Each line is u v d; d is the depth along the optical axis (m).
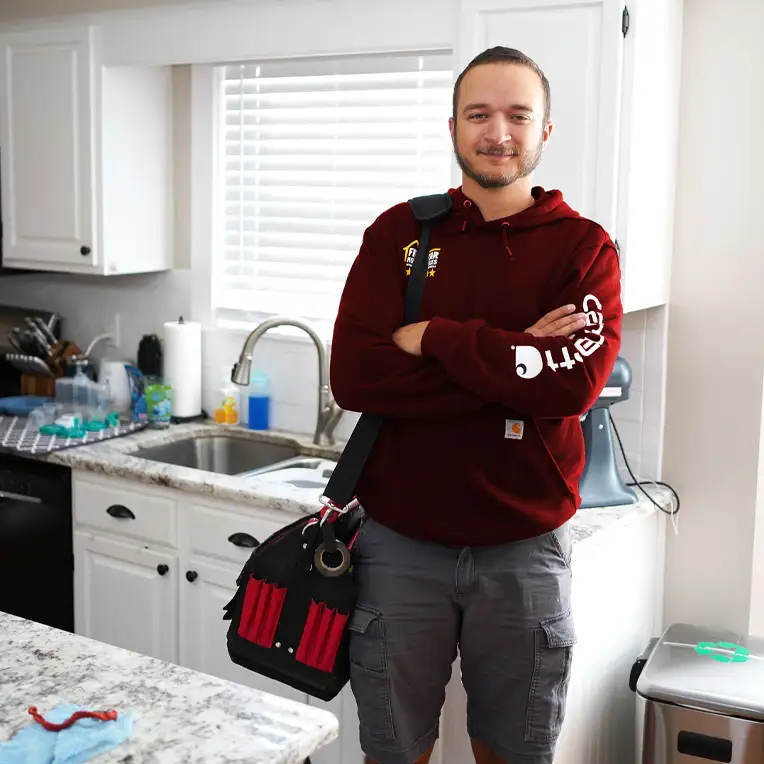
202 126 3.58
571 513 2.02
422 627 2.04
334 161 3.34
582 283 1.92
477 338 1.87
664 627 3.01
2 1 3.74
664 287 2.83
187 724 1.31
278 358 3.50
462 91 1.93
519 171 1.93
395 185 3.23
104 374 3.73
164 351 3.62
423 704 2.12
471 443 1.96
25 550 3.33
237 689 1.41
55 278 4.05
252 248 3.55
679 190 2.83
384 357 1.97
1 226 3.88
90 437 3.39
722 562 2.90
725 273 2.80
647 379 2.90
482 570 1.99
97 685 1.41
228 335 3.61
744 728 2.38
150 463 3.08
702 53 2.76
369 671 2.05
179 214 3.71
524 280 1.95
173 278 3.74
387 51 3.01
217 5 3.27
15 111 3.69
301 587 2.06
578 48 2.52
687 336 2.87
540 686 2.04
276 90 3.41
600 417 2.75
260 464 3.48
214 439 3.54
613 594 2.68
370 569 2.05
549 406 1.86
